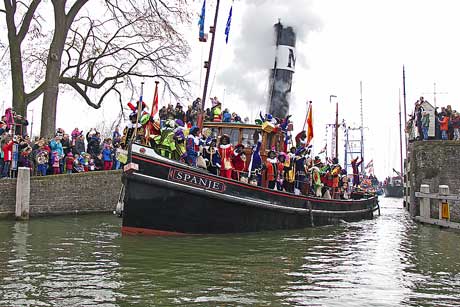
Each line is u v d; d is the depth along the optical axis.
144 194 12.29
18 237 12.45
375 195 25.88
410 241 13.59
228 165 14.17
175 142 13.12
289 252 10.98
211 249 10.84
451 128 22.34
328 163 21.28
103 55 27.61
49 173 19.70
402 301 6.98
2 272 8.19
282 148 16.56
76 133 21.42
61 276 7.94
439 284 8.05
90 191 20.52
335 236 14.44
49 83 23.66
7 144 17.25
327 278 8.35
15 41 24.12
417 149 21.73
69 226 15.34
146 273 8.23
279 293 7.23
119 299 6.68
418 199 21.70
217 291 7.22
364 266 9.54
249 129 15.62
